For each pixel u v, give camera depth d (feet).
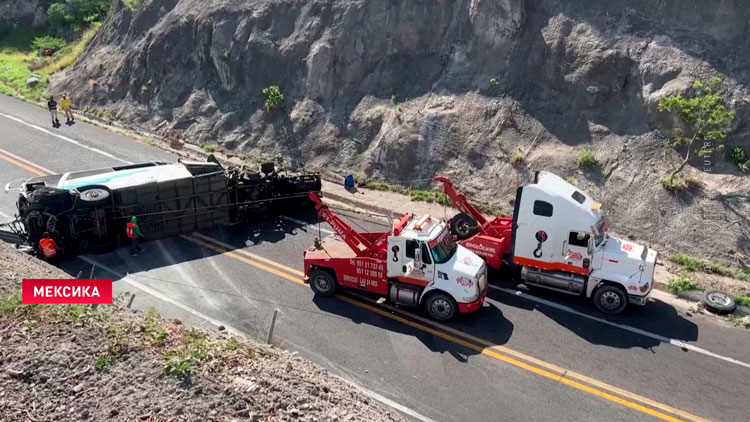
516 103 72.95
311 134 81.76
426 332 48.19
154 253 59.98
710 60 64.59
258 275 56.24
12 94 105.60
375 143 77.92
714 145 62.23
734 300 52.06
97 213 57.82
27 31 136.05
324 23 86.07
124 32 106.63
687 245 59.41
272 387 33.30
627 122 67.36
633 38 68.54
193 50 95.35
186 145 86.63
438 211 68.69
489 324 49.39
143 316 40.65
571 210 50.67
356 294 53.57
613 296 50.37
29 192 58.75
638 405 40.52
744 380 43.16
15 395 31.35
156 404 31.07
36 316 37.63
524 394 41.42
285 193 69.21
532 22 74.13
